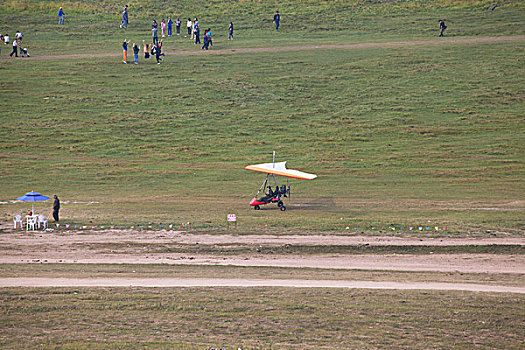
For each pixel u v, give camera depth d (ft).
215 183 568.41
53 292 247.50
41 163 624.18
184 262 317.63
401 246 351.05
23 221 410.11
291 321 217.97
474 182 561.02
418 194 521.65
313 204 487.20
